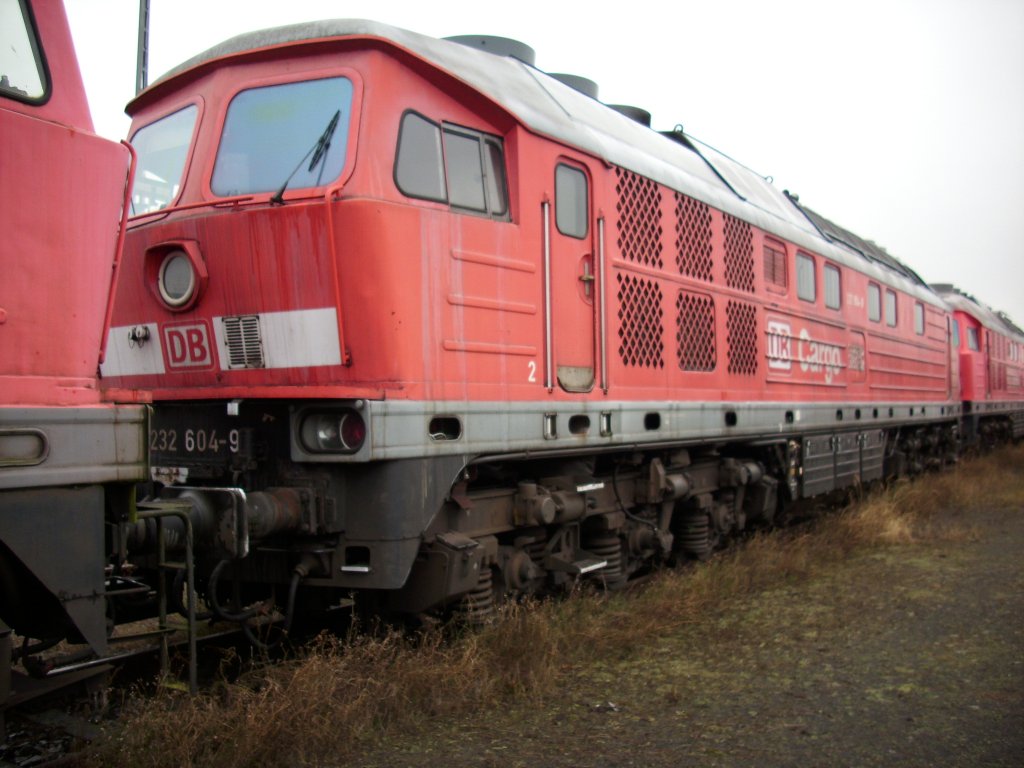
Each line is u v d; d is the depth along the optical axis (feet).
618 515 22.89
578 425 19.61
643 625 18.92
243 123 16.80
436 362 15.98
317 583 15.80
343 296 15.25
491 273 17.31
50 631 12.07
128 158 12.05
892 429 46.26
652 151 24.71
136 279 17.40
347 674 13.98
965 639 18.33
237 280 16.12
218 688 14.39
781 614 20.48
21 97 10.75
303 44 16.26
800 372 32.37
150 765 11.46
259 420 16.31
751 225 28.73
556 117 19.84
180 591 15.01
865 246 46.50
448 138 16.96
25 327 10.75
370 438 14.62
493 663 15.64
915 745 12.98
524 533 20.04
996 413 72.90
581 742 13.03
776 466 31.35
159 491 15.74
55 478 10.84
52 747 11.84
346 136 15.64
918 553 27.99
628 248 21.83
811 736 13.33
